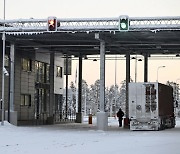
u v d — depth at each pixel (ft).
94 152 53.21
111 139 75.87
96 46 132.46
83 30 102.58
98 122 108.47
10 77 113.60
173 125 131.75
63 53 159.74
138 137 81.41
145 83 106.93
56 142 68.23
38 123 149.59
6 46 124.06
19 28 104.01
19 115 140.26
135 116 106.93
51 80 155.94
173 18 99.25
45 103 167.32
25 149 56.49
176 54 158.40
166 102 118.52
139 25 100.48
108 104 462.60
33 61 153.28
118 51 149.59
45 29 103.24
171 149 56.95
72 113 192.44
